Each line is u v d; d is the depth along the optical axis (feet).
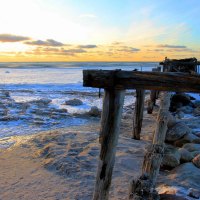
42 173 23.66
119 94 12.10
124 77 11.69
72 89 99.81
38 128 42.19
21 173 23.80
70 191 20.30
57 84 116.88
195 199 17.31
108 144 12.57
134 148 29.71
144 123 46.09
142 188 15.11
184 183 20.79
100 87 12.01
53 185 21.33
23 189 20.80
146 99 77.92
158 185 20.53
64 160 25.36
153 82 11.43
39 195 19.84
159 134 22.21
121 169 23.79
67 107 61.72
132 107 62.90
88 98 77.20
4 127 42.14
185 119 48.39
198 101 61.31
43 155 28.32
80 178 22.25
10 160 27.30
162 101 26.00
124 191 19.90
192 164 24.16
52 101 69.82
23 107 56.59
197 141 31.37
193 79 10.98
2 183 21.80
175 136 32.24
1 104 59.11
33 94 82.58
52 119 48.60
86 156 26.73
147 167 19.19
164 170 24.09
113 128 12.41
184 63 55.52
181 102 59.00
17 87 101.71
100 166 12.85
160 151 19.84
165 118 23.17
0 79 147.23
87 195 19.69
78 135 35.09
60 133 36.45
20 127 42.47
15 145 32.91
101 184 12.94
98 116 52.31
